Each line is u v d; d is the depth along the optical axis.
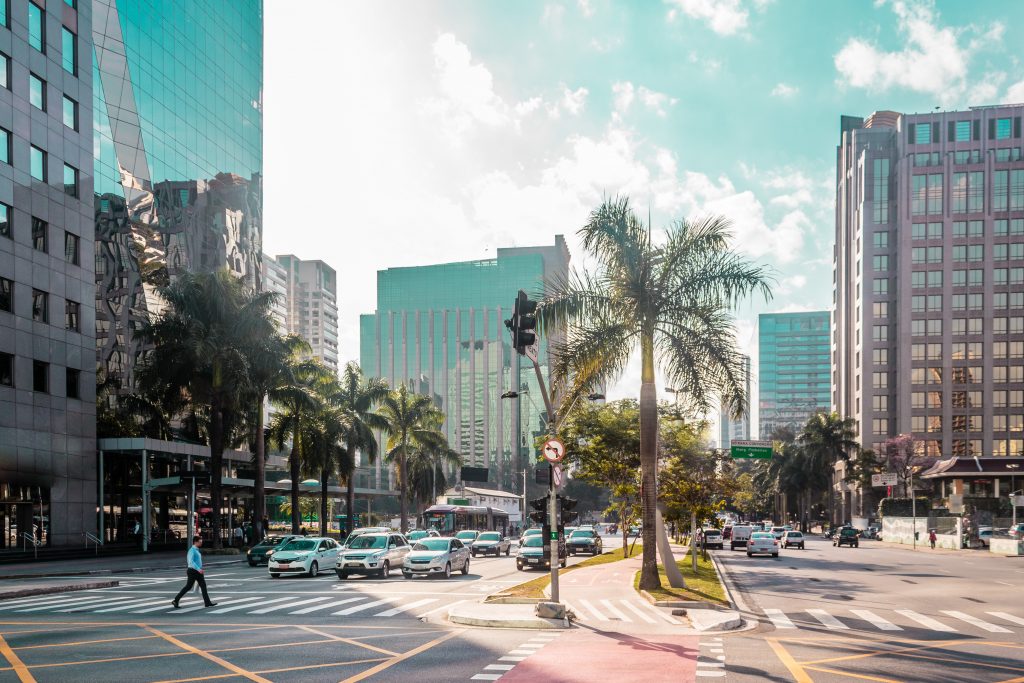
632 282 24.00
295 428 60.22
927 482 117.25
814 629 17.31
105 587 28.83
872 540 100.94
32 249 47.69
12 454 45.19
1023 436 129.62
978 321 132.75
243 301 53.03
